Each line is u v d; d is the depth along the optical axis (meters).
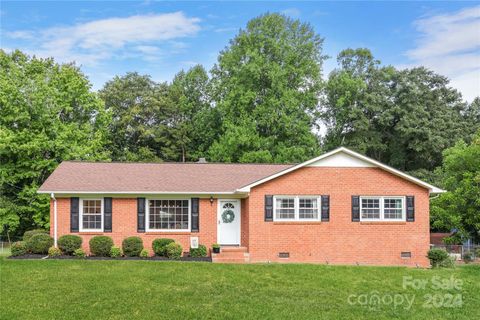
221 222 25.20
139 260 21.66
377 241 23.55
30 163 33.97
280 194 23.42
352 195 23.66
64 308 13.83
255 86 42.22
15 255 22.47
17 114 33.22
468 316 14.12
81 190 23.88
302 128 40.75
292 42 42.94
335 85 48.91
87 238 24.19
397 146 49.56
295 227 23.36
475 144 28.67
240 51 43.44
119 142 51.50
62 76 36.66
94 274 18.09
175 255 22.66
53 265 19.83
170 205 25.02
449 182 28.34
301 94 42.09
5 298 14.73
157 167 27.88
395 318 13.73
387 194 23.75
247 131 40.50
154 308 13.95
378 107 48.66
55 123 35.09
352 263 23.36
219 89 46.91
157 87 54.53
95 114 39.88
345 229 23.52
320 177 23.62
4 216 33.09
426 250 23.66
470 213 26.92
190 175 26.83
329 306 14.63
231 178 26.59
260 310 13.98
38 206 33.41
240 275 18.44
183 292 15.73
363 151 48.34
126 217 24.50
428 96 49.16
